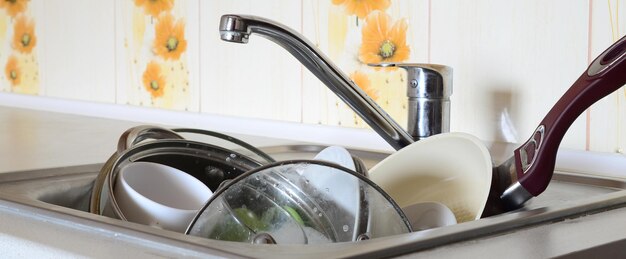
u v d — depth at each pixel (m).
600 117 1.02
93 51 1.76
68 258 0.60
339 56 1.29
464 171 0.83
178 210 0.79
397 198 0.87
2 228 0.68
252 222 0.67
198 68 1.54
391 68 1.22
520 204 0.77
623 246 0.64
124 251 0.59
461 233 0.63
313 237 0.68
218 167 0.96
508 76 1.09
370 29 1.25
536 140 0.75
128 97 1.69
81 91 1.80
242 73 1.46
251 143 1.31
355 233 0.69
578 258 0.59
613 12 0.98
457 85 1.15
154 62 1.62
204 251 0.56
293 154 1.25
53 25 1.85
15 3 1.94
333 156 0.85
